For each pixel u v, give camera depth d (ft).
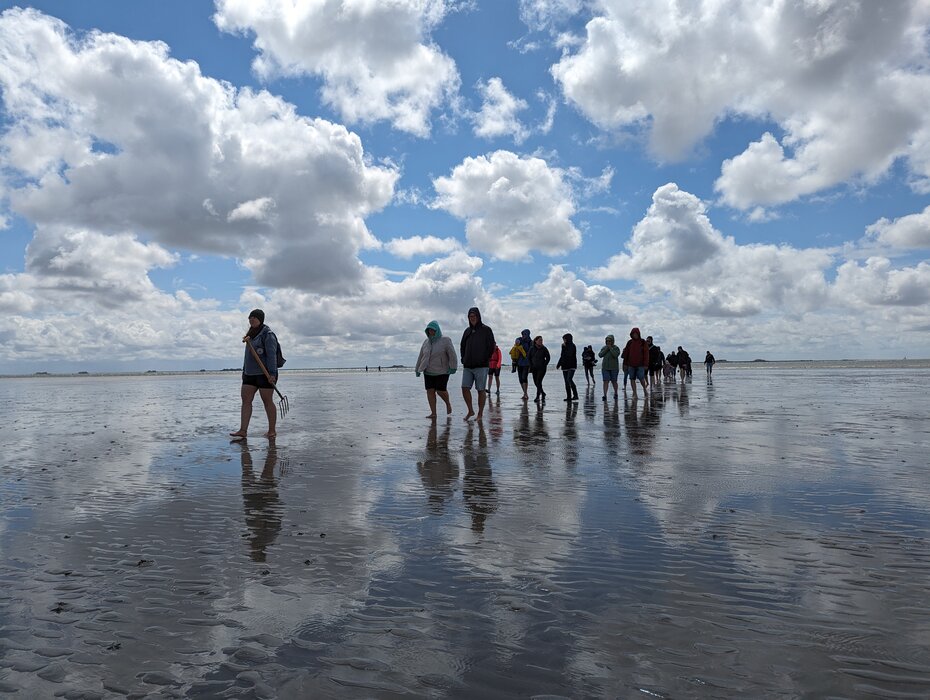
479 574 11.23
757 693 7.10
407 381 158.30
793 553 12.25
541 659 7.98
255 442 30.50
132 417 47.32
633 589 10.40
